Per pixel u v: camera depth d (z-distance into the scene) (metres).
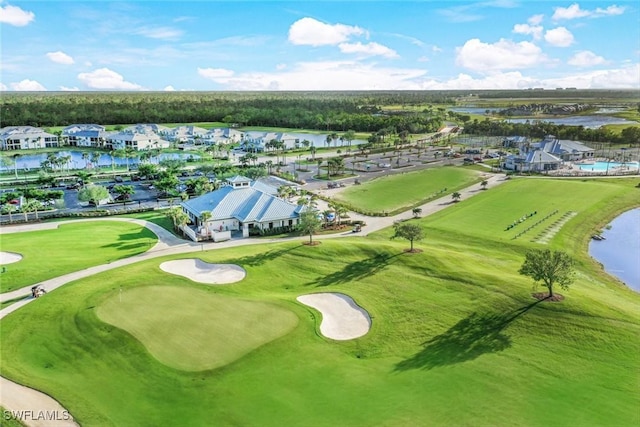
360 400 44.84
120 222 117.38
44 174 180.25
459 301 65.75
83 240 100.44
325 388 46.94
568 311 59.72
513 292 65.50
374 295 69.94
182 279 75.38
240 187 119.31
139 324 58.72
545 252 63.44
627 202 132.12
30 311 64.88
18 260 87.12
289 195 135.88
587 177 167.75
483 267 78.19
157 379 48.47
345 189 154.88
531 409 43.38
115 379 49.22
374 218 118.81
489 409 43.41
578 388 46.66
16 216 122.56
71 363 52.91
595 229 109.88
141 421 42.78
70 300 67.19
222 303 65.81
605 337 54.94
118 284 72.31
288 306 65.00
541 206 126.88
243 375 48.94
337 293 71.06
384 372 50.38
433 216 119.25
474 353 53.66
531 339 55.66
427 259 79.12
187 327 58.09
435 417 42.25
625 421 41.53
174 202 139.50
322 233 105.38
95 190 133.12
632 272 85.50
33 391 47.47
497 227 108.81
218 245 97.75
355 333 59.69
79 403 45.31
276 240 100.44
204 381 47.88
